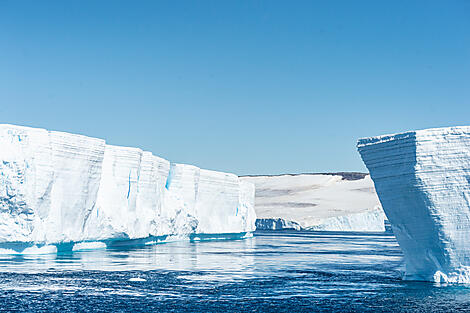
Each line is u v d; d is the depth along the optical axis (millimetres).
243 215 95750
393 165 31734
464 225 30641
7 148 42875
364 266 47188
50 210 46469
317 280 37938
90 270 39656
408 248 33219
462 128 30094
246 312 27719
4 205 42656
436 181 30500
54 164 46812
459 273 31766
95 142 50906
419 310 27391
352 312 27500
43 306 28219
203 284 35625
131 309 28062
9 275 36000
